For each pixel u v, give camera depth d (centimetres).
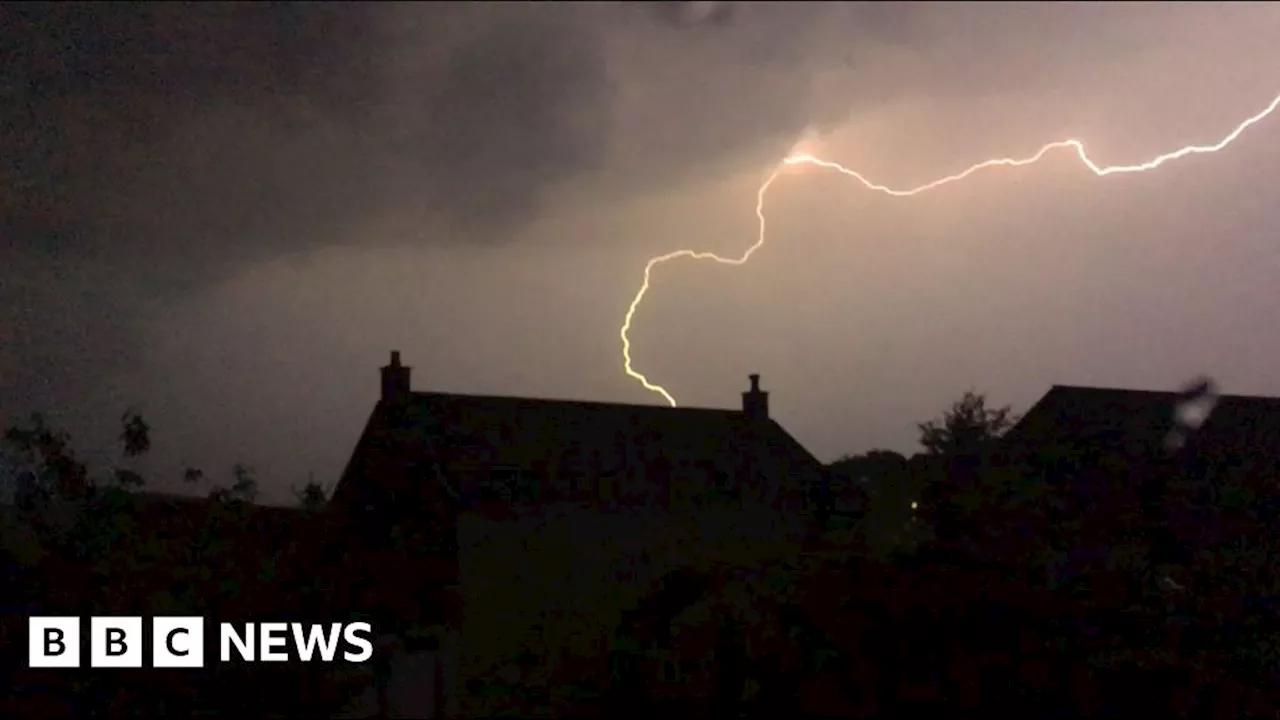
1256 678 508
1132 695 480
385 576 536
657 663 501
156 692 443
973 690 454
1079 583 518
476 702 517
